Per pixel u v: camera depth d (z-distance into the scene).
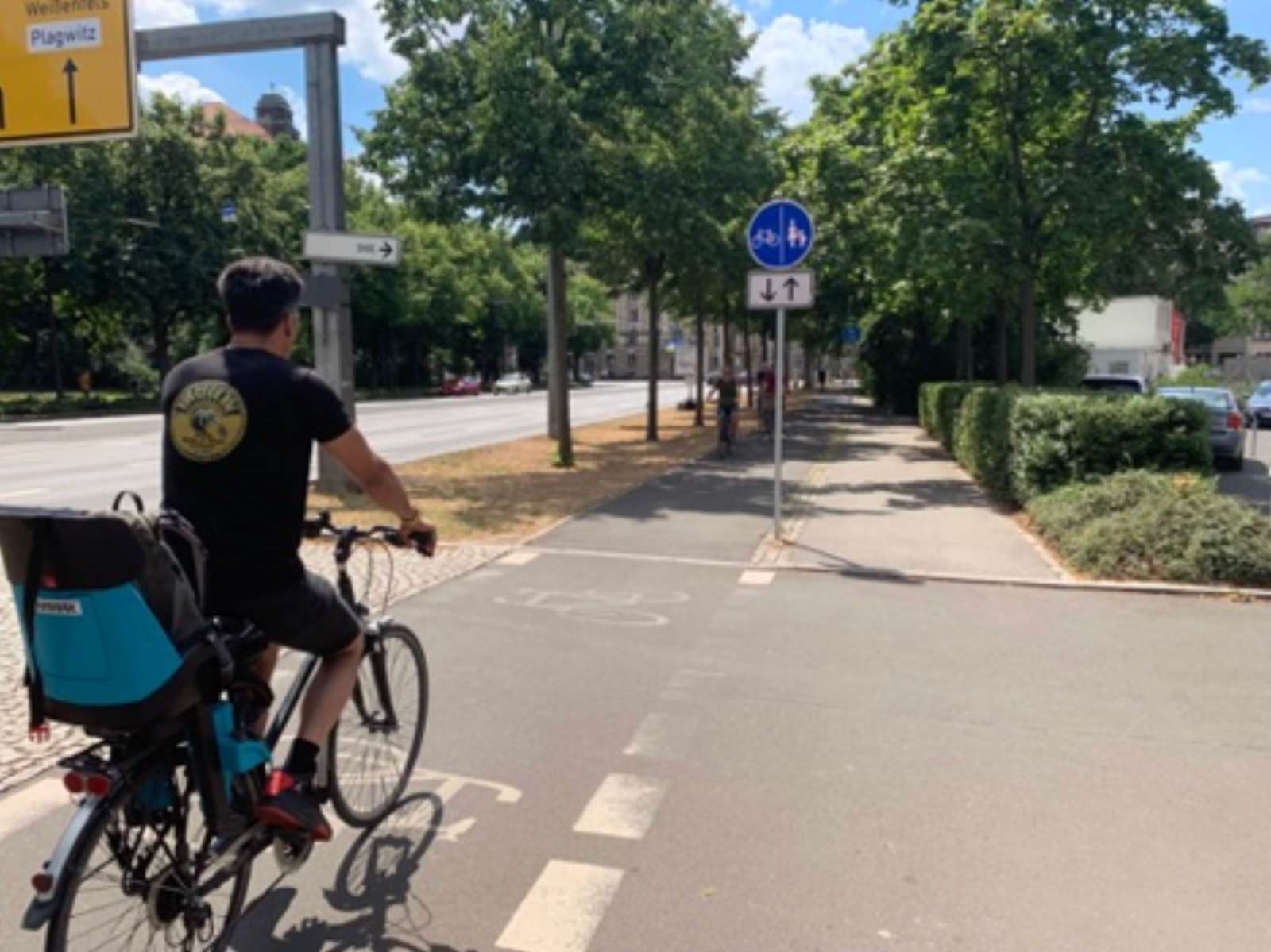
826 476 15.55
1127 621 6.88
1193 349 101.75
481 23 15.45
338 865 3.50
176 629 2.54
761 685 5.48
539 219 14.90
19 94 9.69
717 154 19.95
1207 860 3.58
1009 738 4.73
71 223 38.09
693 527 10.60
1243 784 4.24
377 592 7.57
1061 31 13.82
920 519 11.17
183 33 11.79
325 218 12.12
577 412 39.53
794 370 76.81
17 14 9.61
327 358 12.01
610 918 3.18
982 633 6.57
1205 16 13.67
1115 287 16.41
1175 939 3.08
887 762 4.44
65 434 25.91
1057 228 14.13
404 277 59.44
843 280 27.59
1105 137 14.27
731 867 3.51
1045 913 3.22
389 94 15.66
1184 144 14.92
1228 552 7.84
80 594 2.38
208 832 2.78
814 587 7.89
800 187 16.81
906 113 15.86
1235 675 5.71
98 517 2.35
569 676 5.63
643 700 5.24
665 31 16.12
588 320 96.25
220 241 42.28
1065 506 9.48
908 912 3.22
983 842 3.70
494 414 37.47
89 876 2.48
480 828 3.79
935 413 22.09
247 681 2.95
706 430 27.48
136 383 56.62
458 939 3.06
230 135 44.91
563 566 8.59
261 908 3.22
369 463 3.02
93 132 9.63
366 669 3.74
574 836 3.73
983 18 14.04
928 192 14.75
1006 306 21.33
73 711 2.47
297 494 2.90
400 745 3.98
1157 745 4.67
